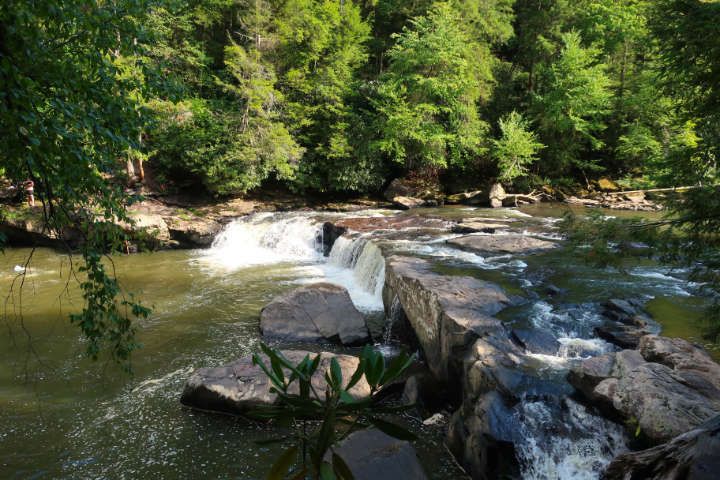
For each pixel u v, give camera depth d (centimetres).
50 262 1705
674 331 820
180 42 2758
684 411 504
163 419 759
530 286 1085
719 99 491
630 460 399
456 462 650
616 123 2997
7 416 765
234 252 1972
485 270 1216
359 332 1076
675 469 335
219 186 2461
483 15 3116
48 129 338
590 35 3073
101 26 392
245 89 2430
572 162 3095
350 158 2730
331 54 2930
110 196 449
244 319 1191
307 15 2758
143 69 431
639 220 495
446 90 2730
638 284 1102
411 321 1026
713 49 471
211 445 693
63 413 775
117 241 478
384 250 1467
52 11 336
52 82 362
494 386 649
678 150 522
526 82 3419
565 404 621
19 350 1005
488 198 2627
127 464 652
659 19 512
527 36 3322
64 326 1132
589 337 825
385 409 188
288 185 2664
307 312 1120
